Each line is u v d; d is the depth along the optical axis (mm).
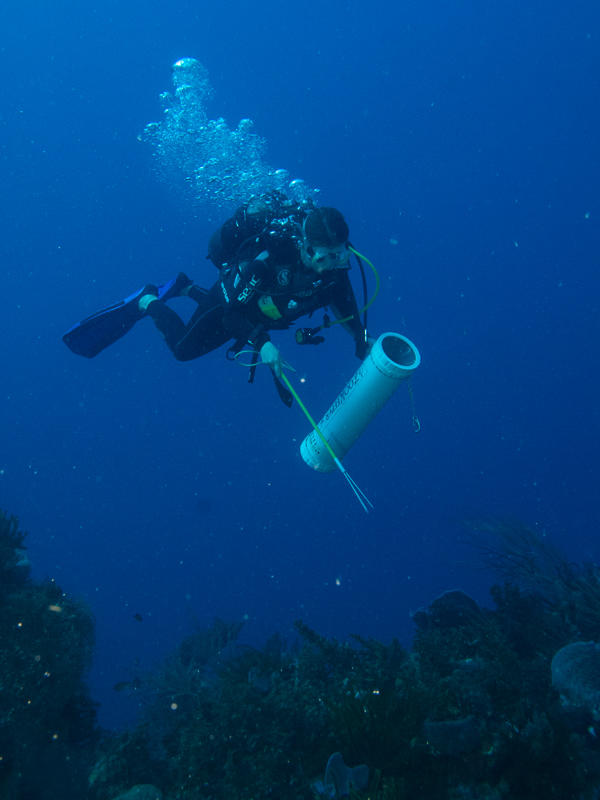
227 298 3941
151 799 3820
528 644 5574
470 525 8055
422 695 3695
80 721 5453
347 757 3311
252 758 3543
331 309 4184
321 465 4605
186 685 8180
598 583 6145
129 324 5621
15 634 5129
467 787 3084
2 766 4348
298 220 3826
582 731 3570
